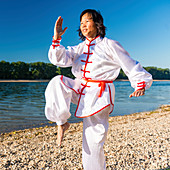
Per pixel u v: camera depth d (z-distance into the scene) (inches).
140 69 92.4
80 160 197.8
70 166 184.2
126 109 650.8
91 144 102.2
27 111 589.0
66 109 91.7
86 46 101.8
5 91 1397.6
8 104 737.6
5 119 477.4
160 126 340.2
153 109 647.1
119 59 93.7
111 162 183.8
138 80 90.5
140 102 841.5
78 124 419.2
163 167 167.6
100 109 93.7
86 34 100.8
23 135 343.9
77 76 103.3
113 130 334.3
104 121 100.9
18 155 220.8
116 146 229.5
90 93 96.2
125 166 176.2
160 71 6658.5
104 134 100.8
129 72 93.4
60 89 92.7
